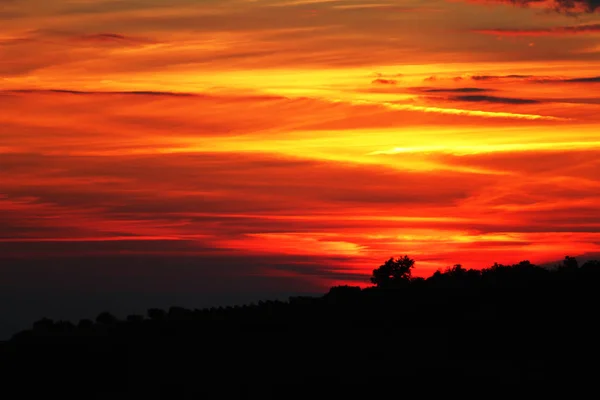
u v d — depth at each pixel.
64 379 141.88
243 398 125.94
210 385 132.88
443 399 119.31
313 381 129.88
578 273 175.38
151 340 161.00
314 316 169.25
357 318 164.00
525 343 141.00
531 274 181.25
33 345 160.50
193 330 166.50
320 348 146.88
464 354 138.38
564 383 122.88
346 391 124.81
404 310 165.75
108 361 149.25
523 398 118.12
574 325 146.75
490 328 149.12
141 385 135.88
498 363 133.00
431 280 198.00
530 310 156.00
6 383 141.38
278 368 138.00
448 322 155.62
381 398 121.50
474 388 122.44
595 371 127.06
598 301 156.25
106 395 133.50
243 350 149.62
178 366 143.75
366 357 139.88
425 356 138.00
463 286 179.12
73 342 161.62
